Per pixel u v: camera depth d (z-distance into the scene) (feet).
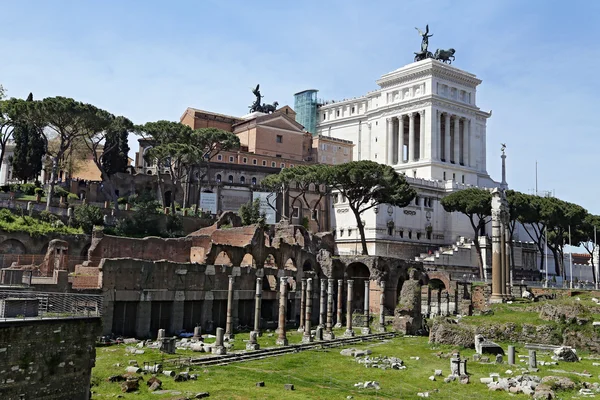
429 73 585.22
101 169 380.78
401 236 483.51
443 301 351.25
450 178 574.15
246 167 483.92
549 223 441.68
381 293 294.25
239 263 281.13
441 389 156.35
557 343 230.89
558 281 492.95
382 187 377.50
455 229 512.63
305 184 431.02
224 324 266.57
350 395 144.56
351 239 471.62
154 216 358.43
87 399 114.42
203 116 563.48
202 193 442.50
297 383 157.17
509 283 327.88
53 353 106.42
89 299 129.29
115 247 273.54
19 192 368.48
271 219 455.22
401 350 227.40
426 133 574.97
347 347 234.79
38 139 403.75
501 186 560.20
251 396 136.87
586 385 158.81
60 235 286.25
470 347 231.71
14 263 233.76
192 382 148.36
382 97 633.20
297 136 572.10
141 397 125.80
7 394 97.60
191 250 309.42
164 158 391.24
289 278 319.47
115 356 170.81
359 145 652.48
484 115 625.41
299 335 260.01
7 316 104.99
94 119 344.08
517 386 155.94
